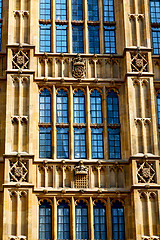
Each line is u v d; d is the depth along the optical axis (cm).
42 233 3944
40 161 4084
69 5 4594
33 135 4181
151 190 3988
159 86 4394
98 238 3959
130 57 4369
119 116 4291
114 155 4197
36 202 3988
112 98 4344
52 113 4259
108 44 4522
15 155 4022
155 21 4625
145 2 4538
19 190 3944
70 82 4334
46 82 4322
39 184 4050
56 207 3991
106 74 4391
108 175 4088
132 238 3941
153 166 4075
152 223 3928
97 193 4028
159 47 4566
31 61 4309
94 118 4291
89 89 4347
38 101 4294
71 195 4016
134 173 4041
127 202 4025
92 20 4578
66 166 4100
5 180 3966
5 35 4478
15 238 3831
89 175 4088
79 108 4306
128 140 4178
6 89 4241
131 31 4466
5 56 4403
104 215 4009
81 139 4228
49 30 4534
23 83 4253
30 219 3878
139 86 4288
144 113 4225
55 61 4397
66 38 4522
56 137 4209
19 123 4131
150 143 4150
